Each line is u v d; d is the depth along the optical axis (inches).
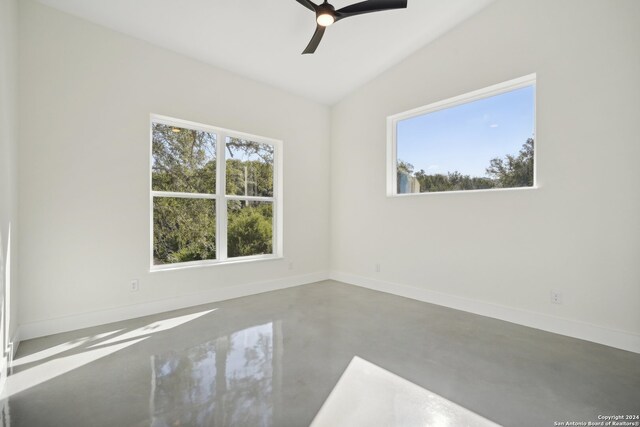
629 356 94.7
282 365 88.0
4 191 84.9
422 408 68.9
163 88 134.3
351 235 191.8
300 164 188.2
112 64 121.2
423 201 155.3
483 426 63.1
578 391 75.7
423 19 135.0
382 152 174.1
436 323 122.6
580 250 108.9
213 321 123.0
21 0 102.7
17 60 100.7
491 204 131.4
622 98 100.6
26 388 76.0
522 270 122.4
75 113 113.1
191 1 110.8
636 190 98.6
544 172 116.8
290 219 183.6
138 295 128.0
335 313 134.3
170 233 140.9
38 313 106.4
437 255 149.7
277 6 116.6
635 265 98.7
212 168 154.3
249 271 164.6
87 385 77.3
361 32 138.3
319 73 166.2
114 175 121.6
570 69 110.6
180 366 87.0
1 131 82.7
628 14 99.4
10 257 91.1
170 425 62.9
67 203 111.7
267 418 65.2
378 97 175.5
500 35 127.9
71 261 112.7
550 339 107.4
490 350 98.4
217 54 142.4
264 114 170.4
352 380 80.3
